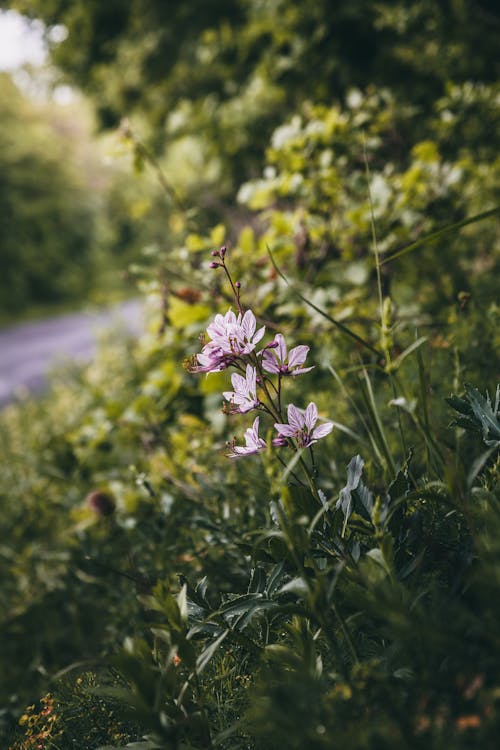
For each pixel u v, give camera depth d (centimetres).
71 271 3175
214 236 324
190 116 761
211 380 319
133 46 979
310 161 354
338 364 293
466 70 520
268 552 144
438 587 128
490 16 512
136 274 350
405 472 151
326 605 116
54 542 367
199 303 330
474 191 382
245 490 236
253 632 157
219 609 138
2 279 2864
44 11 1057
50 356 1553
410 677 111
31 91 1256
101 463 392
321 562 138
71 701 164
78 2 998
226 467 258
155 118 1009
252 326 141
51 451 416
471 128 408
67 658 271
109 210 3109
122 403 416
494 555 109
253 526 205
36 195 3166
